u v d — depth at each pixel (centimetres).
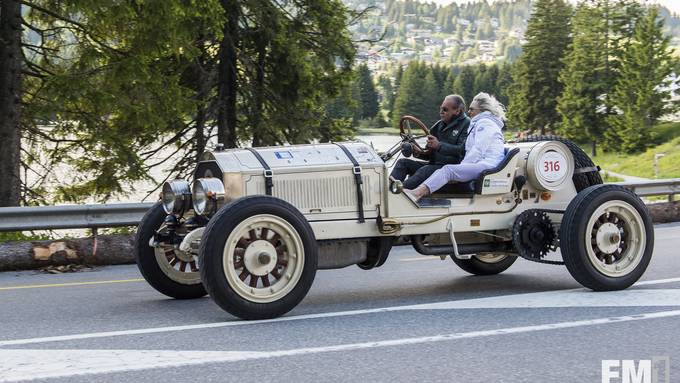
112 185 1920
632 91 10675
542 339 560
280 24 2014
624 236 741
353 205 695
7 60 1620
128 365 497
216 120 2089
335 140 2180
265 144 2125
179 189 708
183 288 752
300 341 560
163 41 1705
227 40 2033
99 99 1706
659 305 666
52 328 618
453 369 487
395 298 738
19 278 937
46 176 1944
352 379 467
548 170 758
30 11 1798
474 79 14038
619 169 9750
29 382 464
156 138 2073
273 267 632
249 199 625
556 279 831
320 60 2130
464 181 737
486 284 812
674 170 8575
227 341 561
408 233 712
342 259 698
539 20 11306
